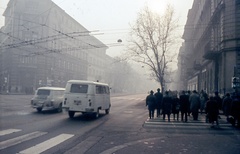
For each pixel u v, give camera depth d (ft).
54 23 178.09
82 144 26.55
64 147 24.89
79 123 42.75
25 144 25.64
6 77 172.76
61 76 190.70
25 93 154.10
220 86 81.20
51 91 58.29
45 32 169.58
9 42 170.81
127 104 104.06
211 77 97.30
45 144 25.90
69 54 202.80
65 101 50.26
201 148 25.98
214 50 87.97
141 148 25.43
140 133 34.55
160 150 24.75
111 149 24.61
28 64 164.45
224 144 28.19
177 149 25.32
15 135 30.04
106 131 35.45
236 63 73.82
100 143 27.32
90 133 33.42
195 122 46.75
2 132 31.65
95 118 51.29
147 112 68.13
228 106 47.83
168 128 39.73
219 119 52.90
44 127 36.70
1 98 103.30
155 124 43.75
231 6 76.13
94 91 50.55
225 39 76.48
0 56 190.39
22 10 168.45
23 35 166.40
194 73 149.48
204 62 110.93
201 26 132.87
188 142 29.04
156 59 110.52
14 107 66.64
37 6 169.89
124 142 28.25
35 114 53.31
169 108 48.06
